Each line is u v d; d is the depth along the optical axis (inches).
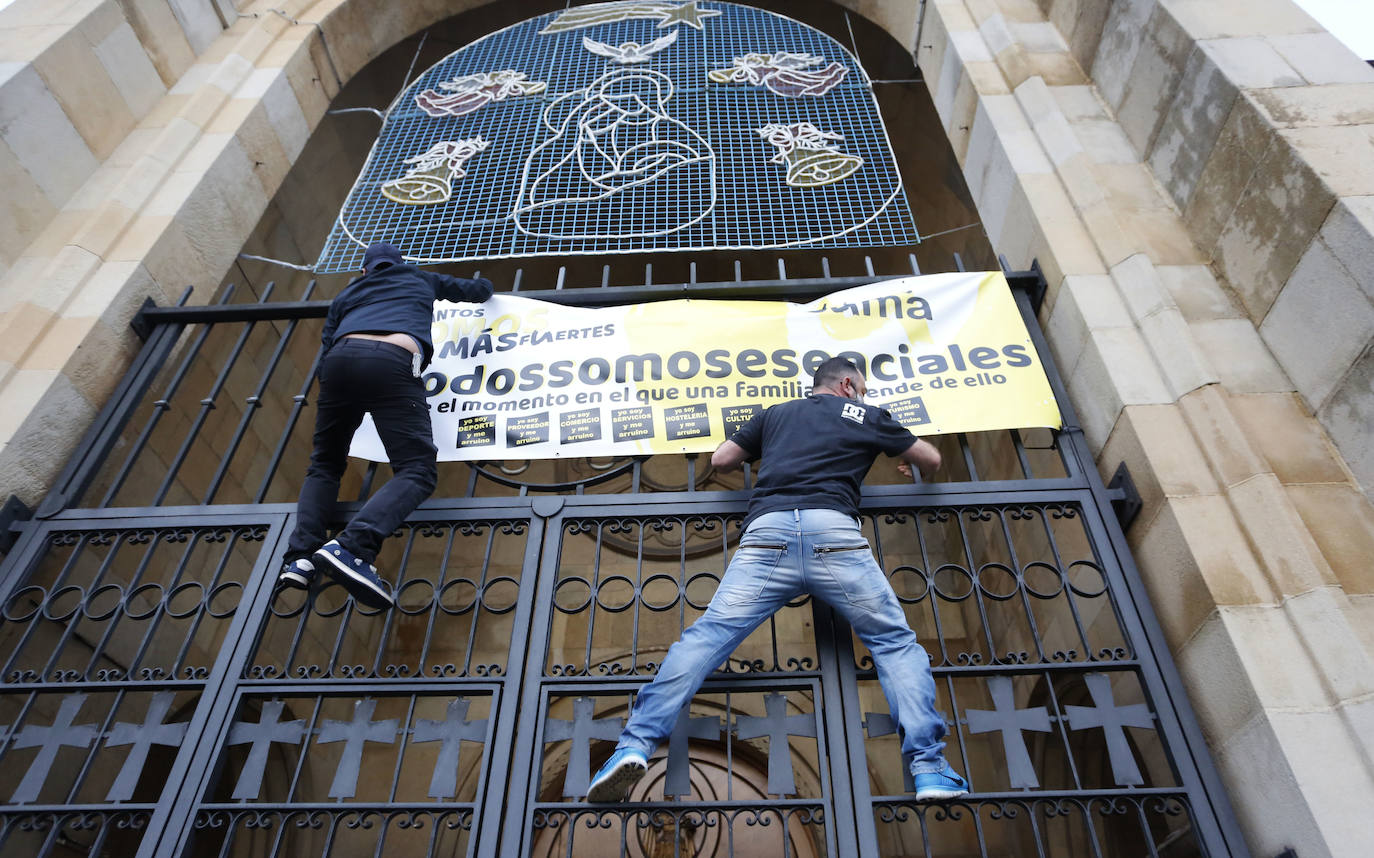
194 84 188.5
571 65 224.1
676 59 222.4
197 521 123.3
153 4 184.5
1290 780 86.7
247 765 99.3
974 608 249.0
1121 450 119.1
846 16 255.6
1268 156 119.1
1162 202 142.3
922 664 93.0
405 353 117.8
